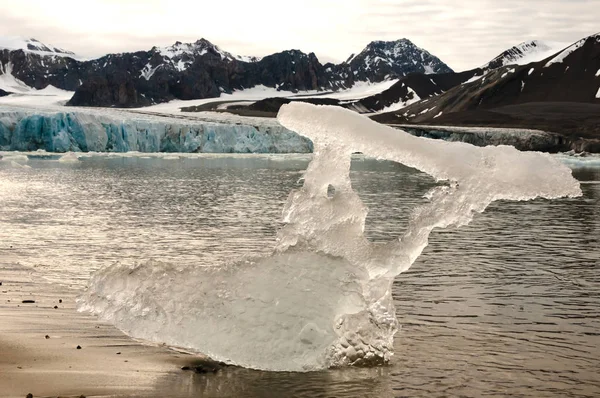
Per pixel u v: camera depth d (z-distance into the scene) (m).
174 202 29.53
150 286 8.23
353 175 52.75
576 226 21.67
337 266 8.14
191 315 8.03
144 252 15.94
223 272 8.29
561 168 8.06
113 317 8.16
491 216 24.47
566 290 12.08
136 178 46.69
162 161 73.69
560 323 9.84
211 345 7.83
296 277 8.14
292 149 102.12
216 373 7.48
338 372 7.64
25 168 57.59
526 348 8.62
